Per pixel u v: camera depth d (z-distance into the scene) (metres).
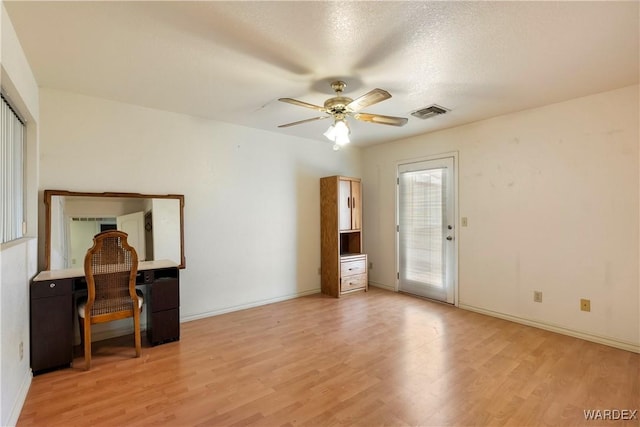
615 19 1.77
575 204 3.04
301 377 2.32
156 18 1.78
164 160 3.39
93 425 1.81
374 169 5.12
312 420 1.85
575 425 1.80
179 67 2.38
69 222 2.86
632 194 2.73
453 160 4.03
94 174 3.00
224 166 3.82
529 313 3.36
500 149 3.57
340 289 4.55
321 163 4.80
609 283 2.85
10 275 1.85
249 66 2.36
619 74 2.49
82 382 2.26
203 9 1.70
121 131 3.13
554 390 2.14
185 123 3.53
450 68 2.38
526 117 3.35
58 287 2.44
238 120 3.74
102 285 2.55
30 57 2.20
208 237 3.70
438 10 1.70
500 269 3.59
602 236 2.88
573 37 1.96
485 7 1.67
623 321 2.78
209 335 3.13
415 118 3.63
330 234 4.64
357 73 2.47
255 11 1.71
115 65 2.35
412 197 4.57
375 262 5.14
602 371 2.39
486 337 3.04
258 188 4.12
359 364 2.51
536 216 3.30
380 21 1.80
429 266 4.36
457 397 2.06
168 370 2.43
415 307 4.01
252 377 2.32
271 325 3.39
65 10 1.69
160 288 2.93
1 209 1.90
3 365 1.69
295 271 4.51
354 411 1.93
